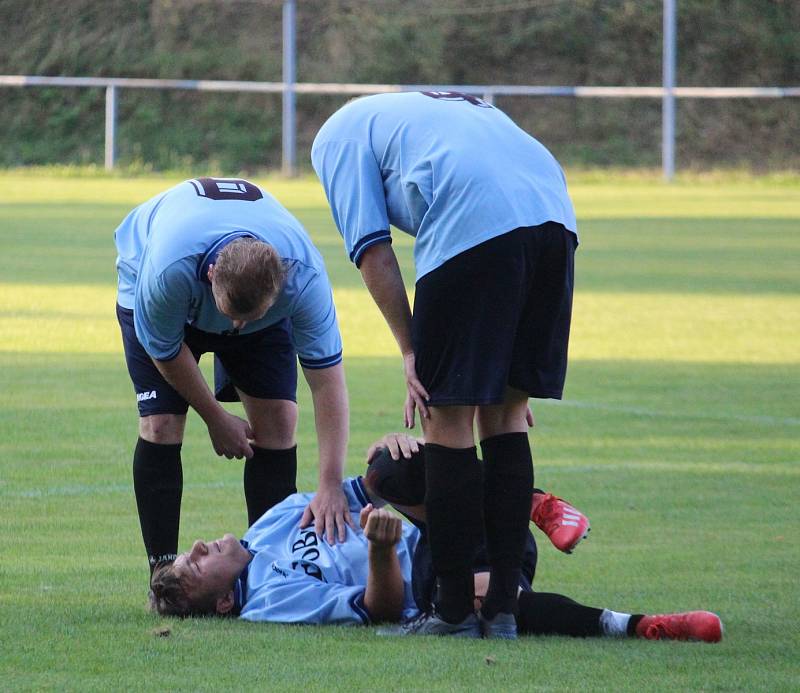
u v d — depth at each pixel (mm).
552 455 24750
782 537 19000
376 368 34562
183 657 12922
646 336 41000
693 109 140500
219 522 19516
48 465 23172
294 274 14977
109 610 14945
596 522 19859
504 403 13977
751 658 12969
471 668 12516
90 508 20266
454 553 13773
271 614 14703
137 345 16109
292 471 17297
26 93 136125
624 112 140000
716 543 18625
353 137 14164
